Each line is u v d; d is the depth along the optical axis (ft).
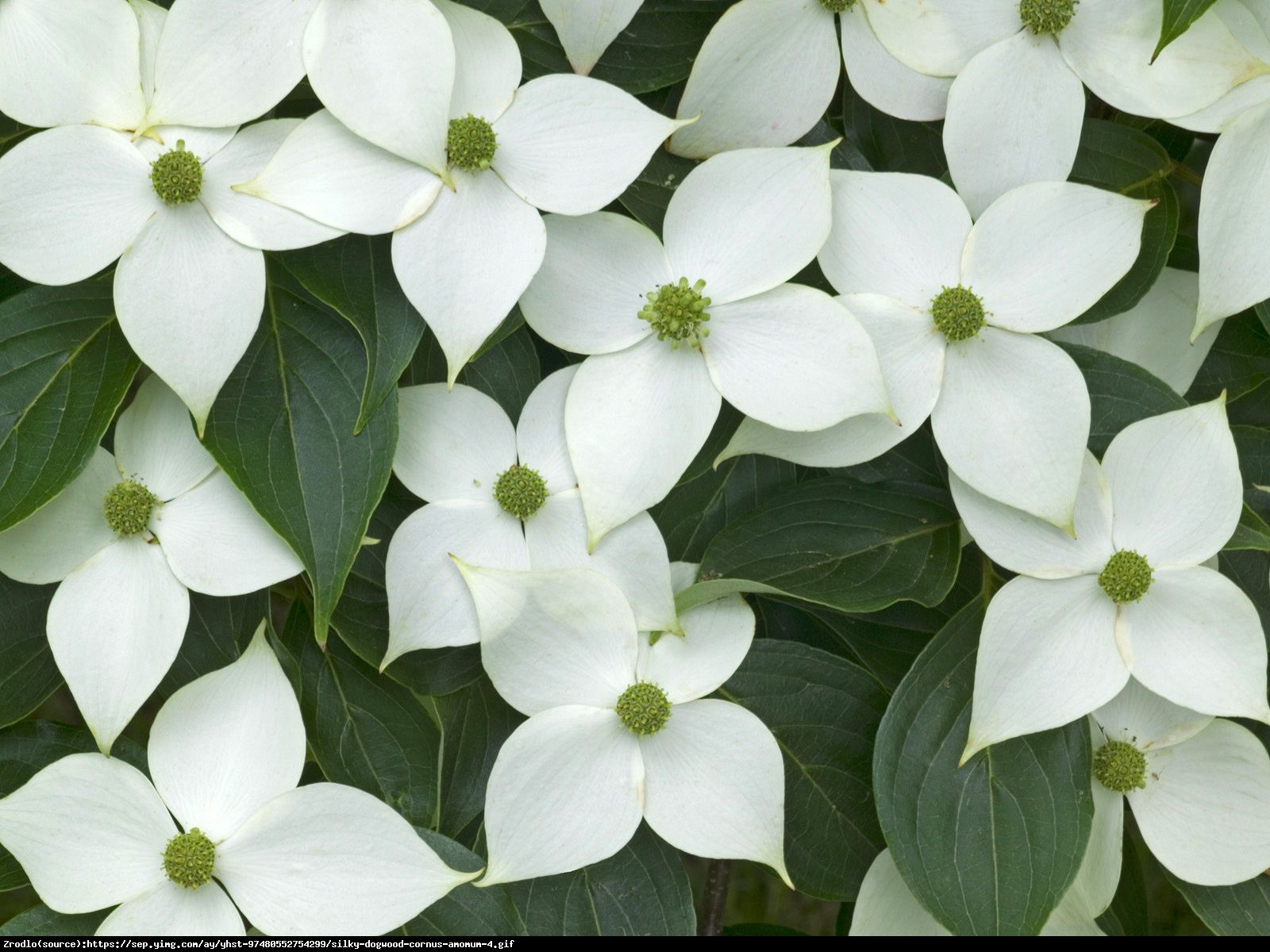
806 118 2.45
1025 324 2.37
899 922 2.42
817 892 2.43
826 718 2.43
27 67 2.28
